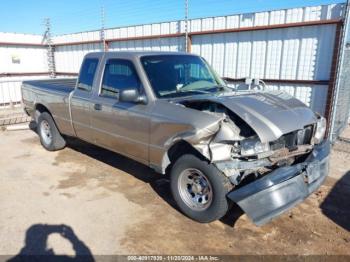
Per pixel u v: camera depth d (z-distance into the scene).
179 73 4.54
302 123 3.56
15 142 7.27
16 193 4.50
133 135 4.26
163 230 3.58
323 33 7.06
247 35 8.27
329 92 7.11
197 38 9.30
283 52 7.75
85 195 4.44
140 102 4.06
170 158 3.93
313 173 3.49
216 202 3.40
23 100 7.04
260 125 3.25
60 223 3.69
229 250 3.23
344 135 7.70
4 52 13.87
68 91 5.55
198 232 3.54
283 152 3.45
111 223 3.71
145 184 4.83
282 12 7.55
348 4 6.27
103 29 11.97
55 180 4.99
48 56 15.43
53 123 6.24
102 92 4.81
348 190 4.63
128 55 4.44
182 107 3.71
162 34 10.10
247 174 3.30
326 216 3.89
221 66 8.98
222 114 3.45
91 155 6.23
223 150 3.26
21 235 3.45
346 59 7.21
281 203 3.11
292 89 7.81
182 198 3.81
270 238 3.43
